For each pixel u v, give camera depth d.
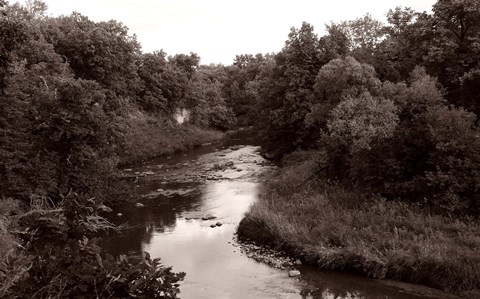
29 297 6.12
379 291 12.56
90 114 22.50
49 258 6.58
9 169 18.64
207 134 62.78
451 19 25.53
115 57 40.78
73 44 38.44
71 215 7.34
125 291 6.81
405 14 33.59
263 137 41.12
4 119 19.41
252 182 28.91
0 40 17.09
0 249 10.09
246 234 17.97
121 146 31.27
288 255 15.70
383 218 16.31
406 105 20.22
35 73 25.97
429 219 15.84
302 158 31.47
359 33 41.16
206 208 23.12
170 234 18.94
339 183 22.62
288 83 38.16
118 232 19.36
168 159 43.69
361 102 21.09
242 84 97.06
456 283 12.34
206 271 14.68
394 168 18.70
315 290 12.90
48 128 21.78
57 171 21.84
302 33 38.88
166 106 61.06
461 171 16.97
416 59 29.42
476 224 15.27
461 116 18.55
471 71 22.44
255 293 12.88
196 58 74.50
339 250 14.29
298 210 18.72
